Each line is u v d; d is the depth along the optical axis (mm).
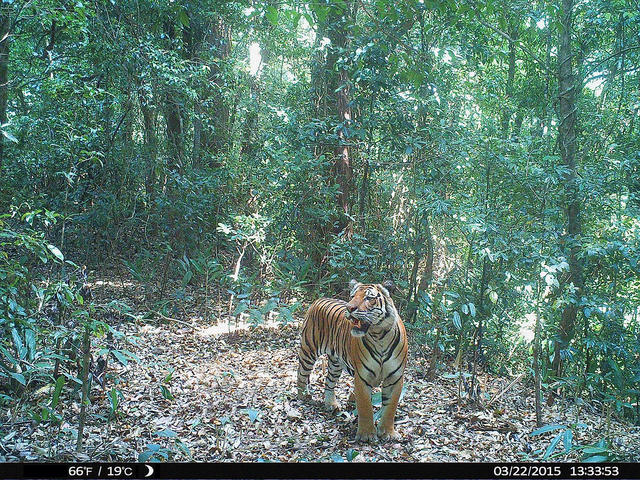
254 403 5965
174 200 10297
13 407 5215
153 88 10156
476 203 7711
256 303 9492
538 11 7645
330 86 11141
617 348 6828
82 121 10383
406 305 8414
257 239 9109
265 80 13883
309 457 4836
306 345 6035
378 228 10000
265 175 10359
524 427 5723
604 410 6699
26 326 4715
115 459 4594
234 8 12359
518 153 7691
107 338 5859
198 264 9570
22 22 7680
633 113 9156
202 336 8242
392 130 9258
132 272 9711
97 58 10258
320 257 10164
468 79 9836
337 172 10336
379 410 5715
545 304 6809
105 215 10609
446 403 6211
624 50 8953
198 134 12227
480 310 6520
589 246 6699
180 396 6062
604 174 7766
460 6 4711
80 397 5590
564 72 8242
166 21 11969
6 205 9805
